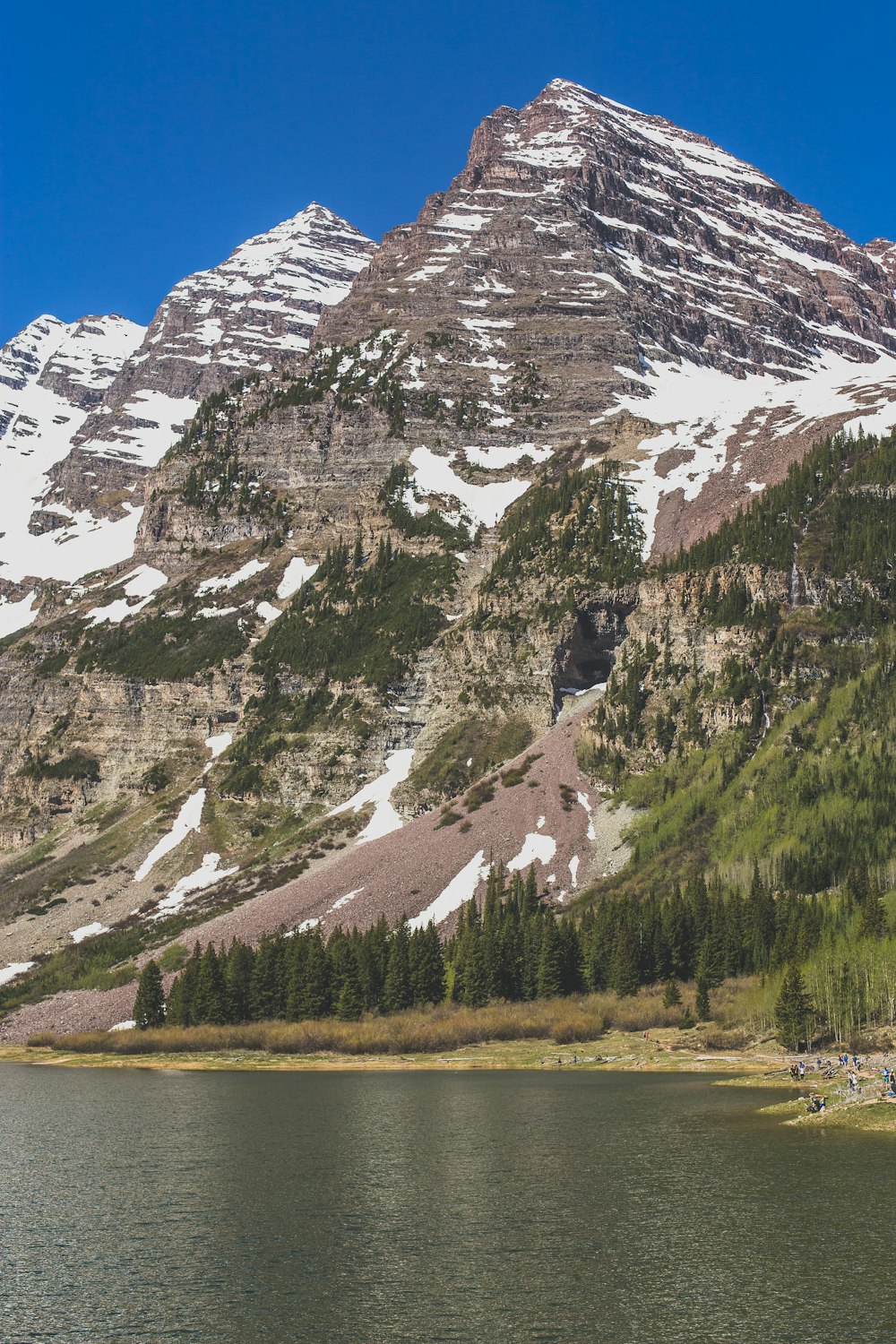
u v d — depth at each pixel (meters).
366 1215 94.12
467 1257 83.75
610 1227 88.75
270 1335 72.62
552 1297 76.56
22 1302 78.12
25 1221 94.94
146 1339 72.62
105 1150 120.12
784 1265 80.12
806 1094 137.38
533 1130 123.00
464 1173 105.94
